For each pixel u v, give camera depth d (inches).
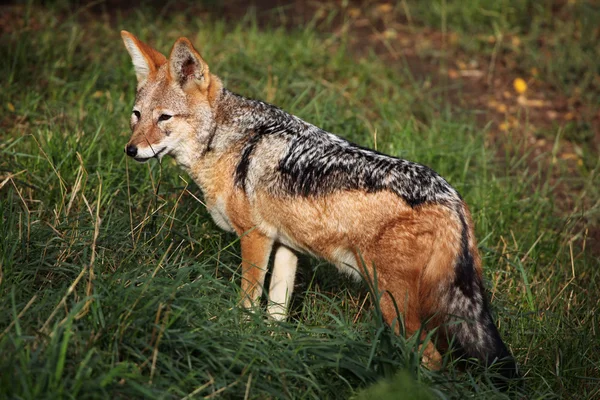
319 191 345.1
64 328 278.5
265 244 375.9
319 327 353.1
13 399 245.6
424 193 326.3
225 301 342.3
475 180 546.3
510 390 331.3
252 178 366.0
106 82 595.5
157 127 377.1
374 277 318.7
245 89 600.1
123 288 307.7
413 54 759.1
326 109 577.3
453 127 608.1
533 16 840.3
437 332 331.6
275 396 285.6
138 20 716.7
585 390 347.3
